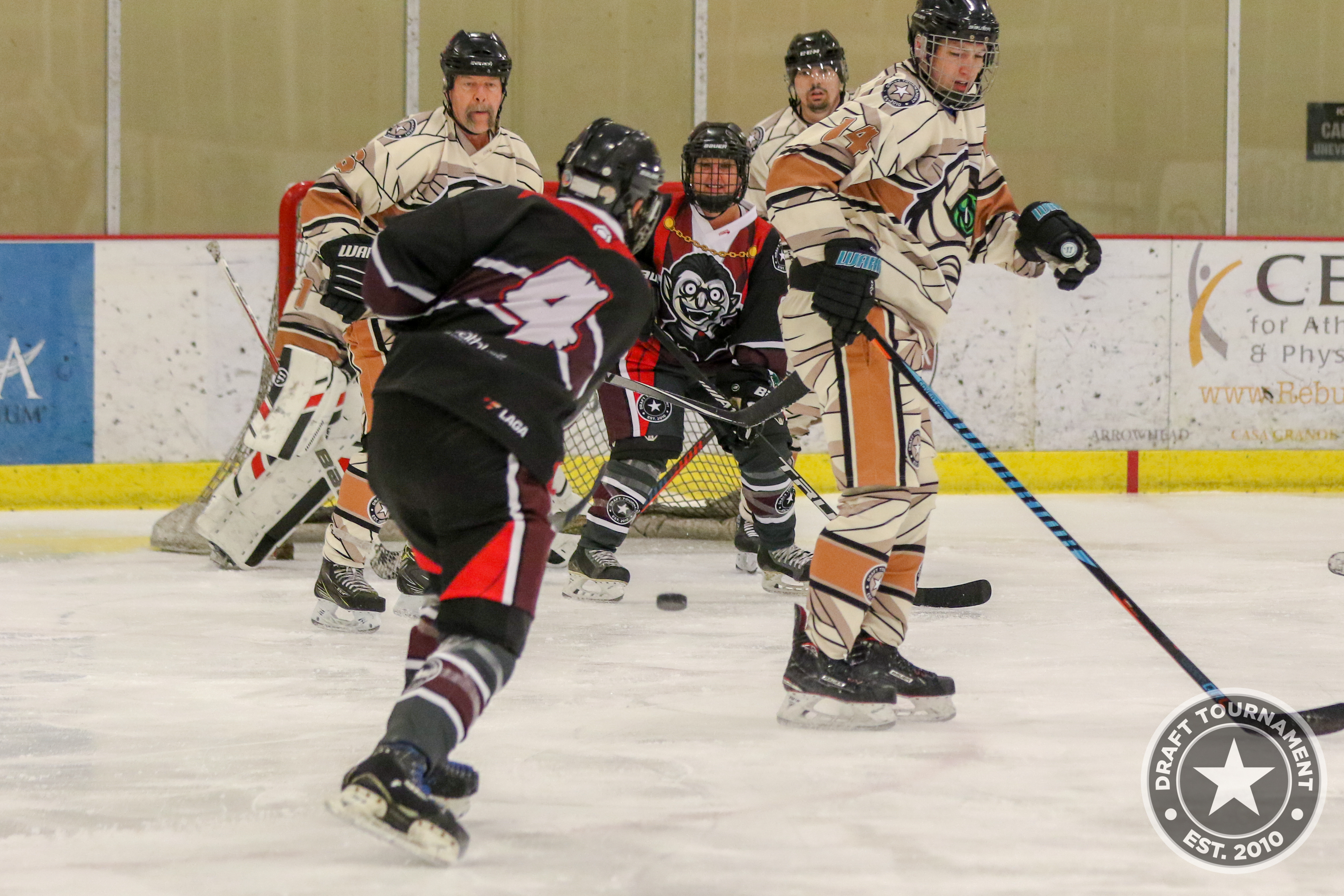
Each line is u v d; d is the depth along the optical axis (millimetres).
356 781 6625
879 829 7543
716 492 20578
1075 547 9500
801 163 9281
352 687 11117
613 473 15445
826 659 9617
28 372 22656
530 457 7129
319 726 9852
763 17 28406
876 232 9648
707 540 20484
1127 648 12602
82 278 22688
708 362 15930
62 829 7531
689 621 14172
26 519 21797
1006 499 24391
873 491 9500
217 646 12789
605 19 28078
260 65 27062
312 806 7957
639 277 7598
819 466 25234
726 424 15039
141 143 26797
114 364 22906
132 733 9625
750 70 28500
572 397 7340
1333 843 7359
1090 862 7035
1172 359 25375
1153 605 14797
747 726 9844
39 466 22812
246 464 17031
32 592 15641
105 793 8195
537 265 7297
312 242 12758
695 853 7156
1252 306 25469
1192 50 28922
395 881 6738
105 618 14125
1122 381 25281
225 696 10797
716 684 11242
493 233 7328
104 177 26734
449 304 7379
